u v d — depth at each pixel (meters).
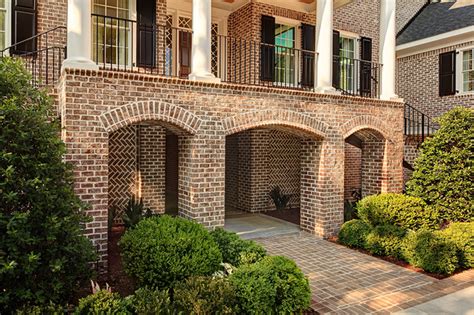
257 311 4.08
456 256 6.15
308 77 11.02
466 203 7.46
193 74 6.77
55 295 3.98
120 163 8.86
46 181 3.93
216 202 6.89
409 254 6.40
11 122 3.85
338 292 5.25
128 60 8.66
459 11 13.32
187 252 4.64
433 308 4.74
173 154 13.50
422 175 8.05
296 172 11.58
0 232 3.68
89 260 4.48
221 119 6.92
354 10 12.98
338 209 8.39
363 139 9.84
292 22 11.14
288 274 4.45
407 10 15.28
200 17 6.81
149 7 8.58
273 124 7.52
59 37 8.06
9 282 3.73
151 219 5.39
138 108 6.11
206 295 3.94
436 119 8.23
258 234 8.21
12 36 7.57
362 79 11.59
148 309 3.64
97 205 5.75
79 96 5.64
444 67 12.51
